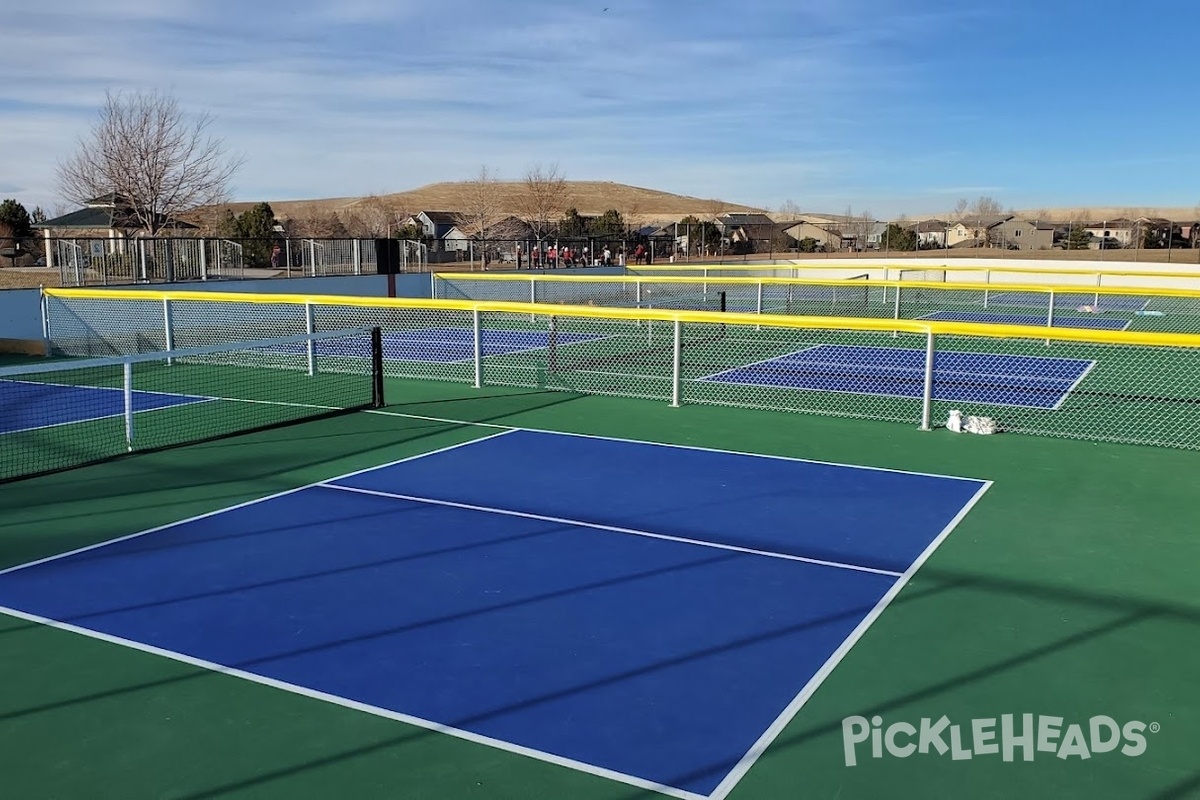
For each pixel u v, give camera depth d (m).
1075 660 5.48
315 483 9.52
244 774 4.33
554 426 12.40
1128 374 17.22
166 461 10.45
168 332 18.30
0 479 9.45
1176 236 53.41
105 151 40.97
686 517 8.37
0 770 4.36
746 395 14.68
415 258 39.22
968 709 4.91
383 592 6.57
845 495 9.05
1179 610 6.22
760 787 4.21
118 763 4.42
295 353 19.06
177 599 6.45
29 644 5.73
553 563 7.16
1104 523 8.12
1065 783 4.25
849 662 5.46
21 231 46.91
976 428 11.89
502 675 5.30
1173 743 4.59
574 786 4.22
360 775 4.31
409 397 14.62
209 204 44.34
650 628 5.95
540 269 34.91
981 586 6.66
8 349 20.52
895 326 12.21
